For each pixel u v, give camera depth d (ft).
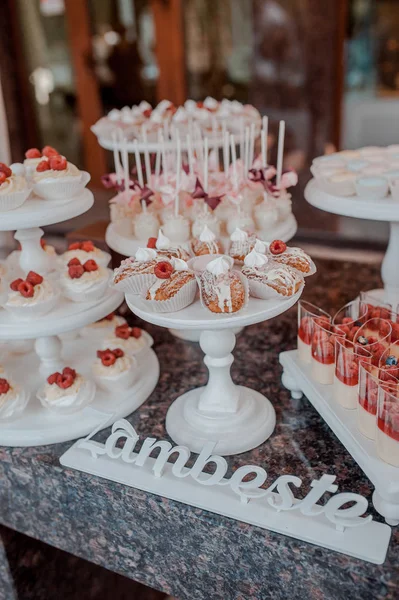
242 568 3.45
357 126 12.28
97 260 4.60
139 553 3.88
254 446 3.91
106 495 3.75
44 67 12.67
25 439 4.11
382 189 4.50
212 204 4.89
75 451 4.01
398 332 3.84
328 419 3.77
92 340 5.16
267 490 3.37
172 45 13.04
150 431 4.16
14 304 4.00
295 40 11.13
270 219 5.03
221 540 3.42
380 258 7.50
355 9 11.19
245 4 11.95
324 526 3.25
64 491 3.94
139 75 13.58
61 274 4.30
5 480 4.18
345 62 11.64
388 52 11.54
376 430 3.36
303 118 11.72
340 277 6.36
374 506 3.32
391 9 11.19
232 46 12.51
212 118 6.66
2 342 5.10
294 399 4.39
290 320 5.53
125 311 5.86
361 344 3.71
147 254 3.65
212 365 3.93
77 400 4.23
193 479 3.66
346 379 3.64
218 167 5.91
